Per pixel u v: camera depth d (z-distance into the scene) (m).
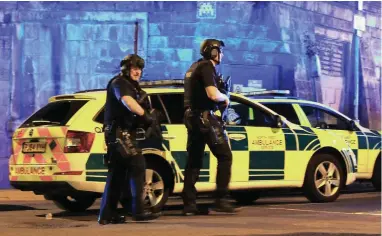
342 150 20.30
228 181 16.12
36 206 21.38
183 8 31.86
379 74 36.44
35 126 16.75
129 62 14.02
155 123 14.20
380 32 36.59
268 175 18.59
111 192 14.58
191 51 31.89
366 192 25.61
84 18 31.20
